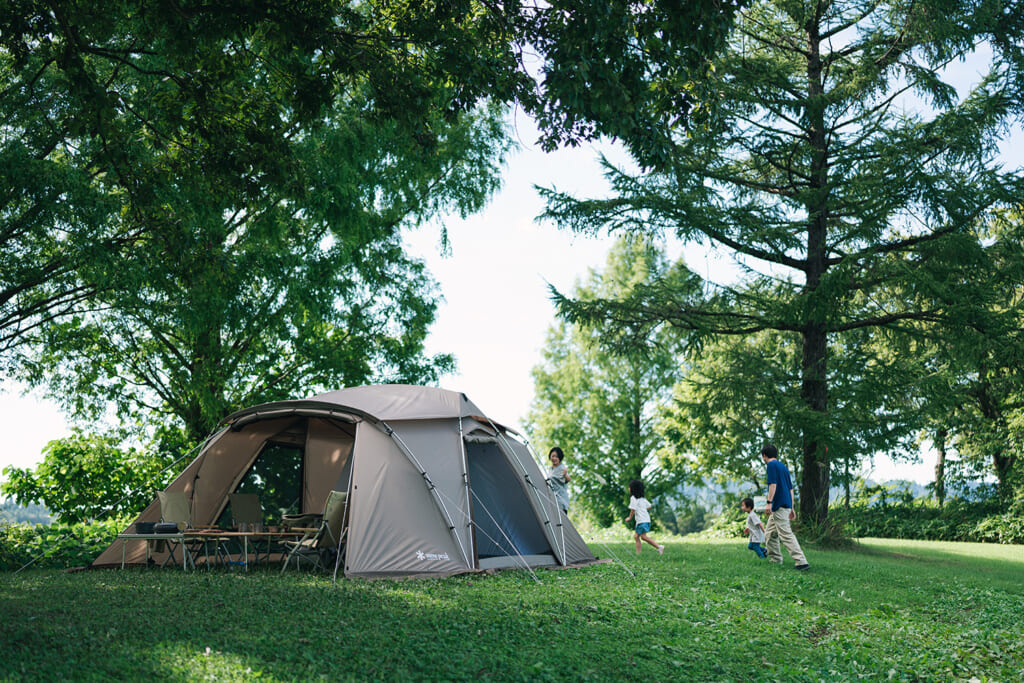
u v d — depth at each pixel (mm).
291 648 6438
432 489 11188
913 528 28547
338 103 19016
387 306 21938
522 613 8258
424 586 9695
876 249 17625
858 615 9578
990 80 17078
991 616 10023
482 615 8062
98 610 7621
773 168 20125
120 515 17562
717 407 19859
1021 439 27703
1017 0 16578
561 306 19797
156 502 11914
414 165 20875
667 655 6965
